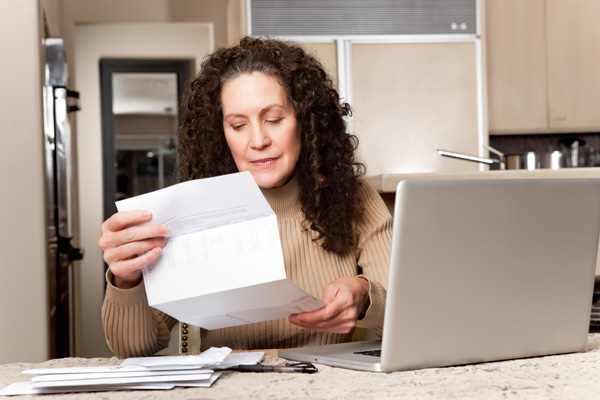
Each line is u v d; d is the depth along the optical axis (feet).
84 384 3.30
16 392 3.30
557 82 16.21
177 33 19.84
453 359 3.72
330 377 3.52
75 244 17.56
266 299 3.71
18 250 9.71
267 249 3.52
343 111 5.45
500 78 16.12
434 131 15.08
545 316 3.98
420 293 3.54
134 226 3.60
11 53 9.77
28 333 9.70
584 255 4.07
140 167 19.93
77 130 19.22
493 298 3.76
